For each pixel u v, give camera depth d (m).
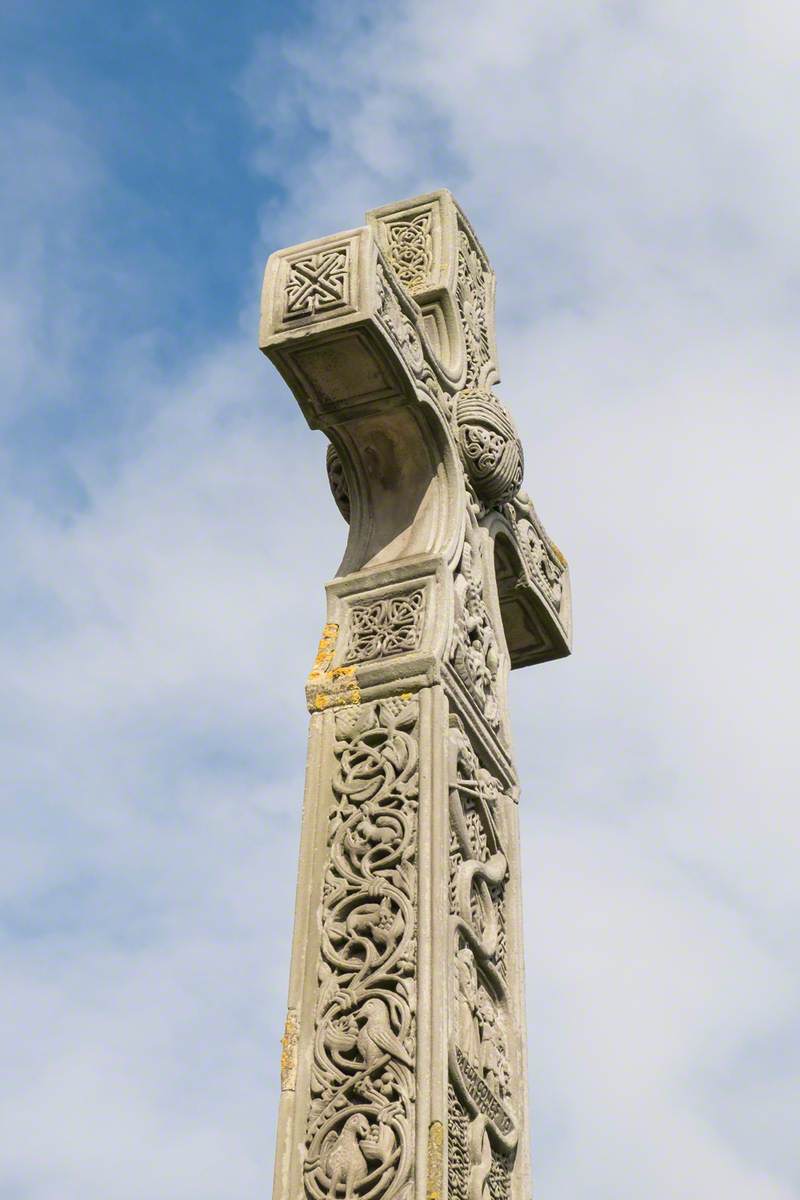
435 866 6.02
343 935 5.97
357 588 6.86
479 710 6.78
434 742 6.32
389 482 7.22
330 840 6.21
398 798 6.22
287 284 6.89
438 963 5.81
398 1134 5.53
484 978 6.29
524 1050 6.33
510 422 7.48
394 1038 5.68
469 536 7.17
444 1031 5.68
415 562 6.84
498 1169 5.96
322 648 6.73
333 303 6.77
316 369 6.93
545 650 8.48
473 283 8.12
